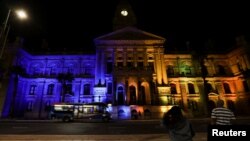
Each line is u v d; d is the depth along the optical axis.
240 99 55.88
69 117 36.88
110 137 13.93
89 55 61.22
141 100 47.62
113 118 44.59
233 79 58.94
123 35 57.97
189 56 62.06
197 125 25.45
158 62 55.88
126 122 34.22
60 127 24.00
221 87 58.03
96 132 18.81
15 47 52.44
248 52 53.56
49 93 56.41
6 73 49.78
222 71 61.22
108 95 51.81
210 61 61.41
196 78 58.59
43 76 57.28
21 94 54.25
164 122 5.81
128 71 49.72
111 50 57.09
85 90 57.25
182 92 56.91
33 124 28.64
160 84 53.16
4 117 46.91
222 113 7.91
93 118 37.38
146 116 46.22
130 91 50.38
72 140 12.99
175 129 5.60
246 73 52.69
